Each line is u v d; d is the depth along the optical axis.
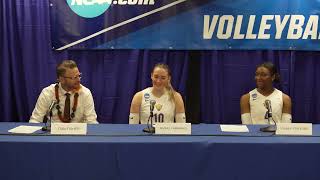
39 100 2.89
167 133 2.10
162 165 1.90
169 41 3.36
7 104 3.44
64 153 1.89
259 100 3.05
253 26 3.33
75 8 3.36
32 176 1.90
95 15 3.37
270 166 1.89
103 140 1.93
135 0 3.34
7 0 3.35
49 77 3.43
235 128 2.26
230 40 3.34
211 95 3.45
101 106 3.50
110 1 3.35
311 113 3.47
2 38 3.39
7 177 1.90
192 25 3.34
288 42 3.34
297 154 1.87
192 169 1.90
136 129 2.24
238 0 3.30
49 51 3.42
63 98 2.87
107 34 3.38
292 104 3.43
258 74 3.05
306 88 3.43
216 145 1.89
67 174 1.90
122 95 3.47
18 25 3.38
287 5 3.31
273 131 2.15
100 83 3.48
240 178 1.90
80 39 3.39
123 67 3.45
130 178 1.91
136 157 1.89
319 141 1.90
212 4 3.31
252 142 1.89
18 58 3.45
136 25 3.37
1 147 1.88
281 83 3.39
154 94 2.85
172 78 3.44
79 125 2.10
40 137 1.99
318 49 3.34
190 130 2.10
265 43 3.34
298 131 2.09
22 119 3.50
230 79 3.44
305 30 3.33
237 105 3.46
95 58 3.46
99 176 1.90
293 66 3.38
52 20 3.37
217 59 3.39
